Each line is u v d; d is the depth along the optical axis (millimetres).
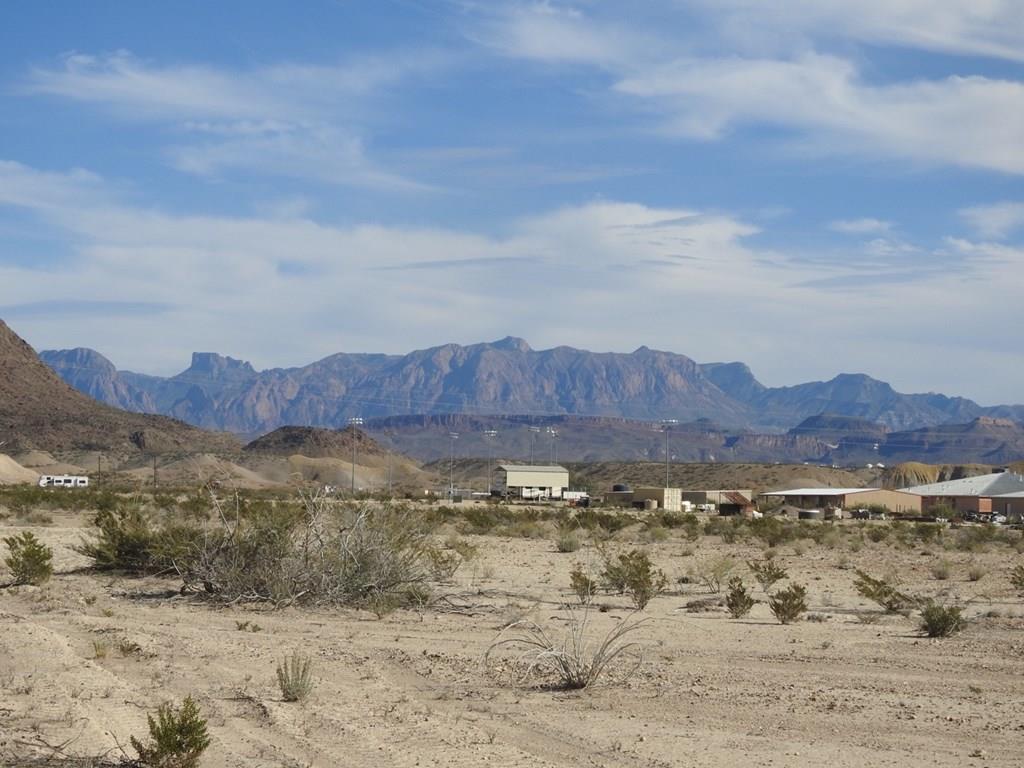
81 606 24812
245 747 12180
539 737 13305
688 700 15750
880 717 14766
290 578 25938
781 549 55719
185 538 28422
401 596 26453
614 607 27516
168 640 19844
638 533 70000
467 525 71188
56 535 50875
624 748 12805
